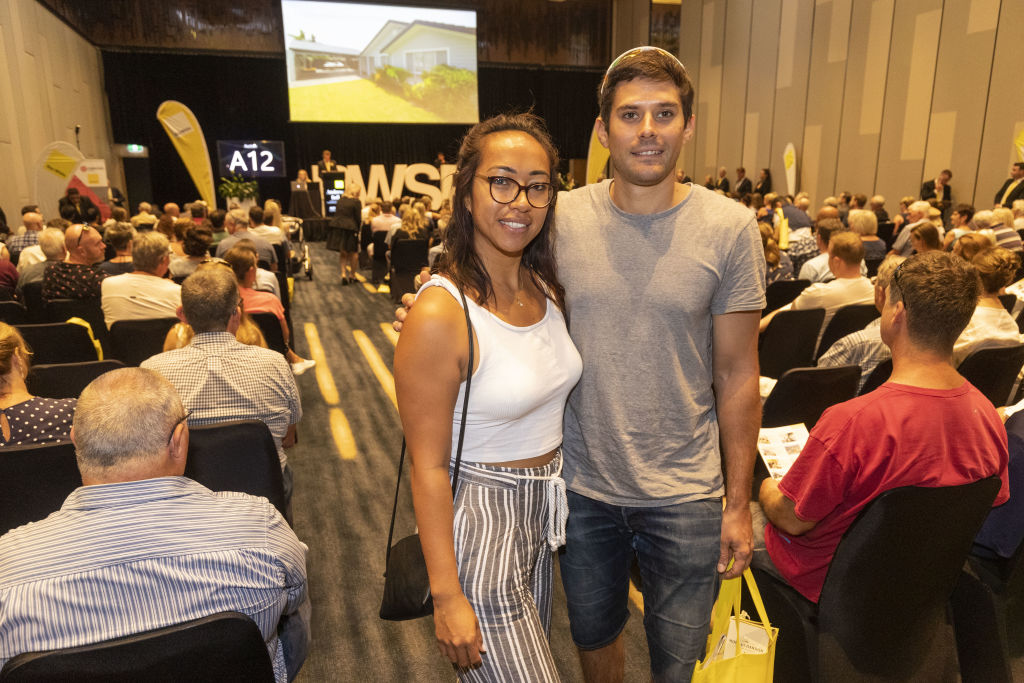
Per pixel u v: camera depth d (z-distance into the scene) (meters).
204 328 2.09
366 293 8.40
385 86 16.25
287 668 1.51
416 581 1.19
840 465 1.38
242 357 2.11
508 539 1.15
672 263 1.27
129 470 1.11
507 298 1.18
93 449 1.09
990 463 1.40
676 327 1.28
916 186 10.04
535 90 17.62
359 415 4.23
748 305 1.28
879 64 10.52
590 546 1.41
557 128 17.91
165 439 1.13
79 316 3.79
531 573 1.24
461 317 1.09
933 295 1.33
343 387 4.79
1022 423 1.62
